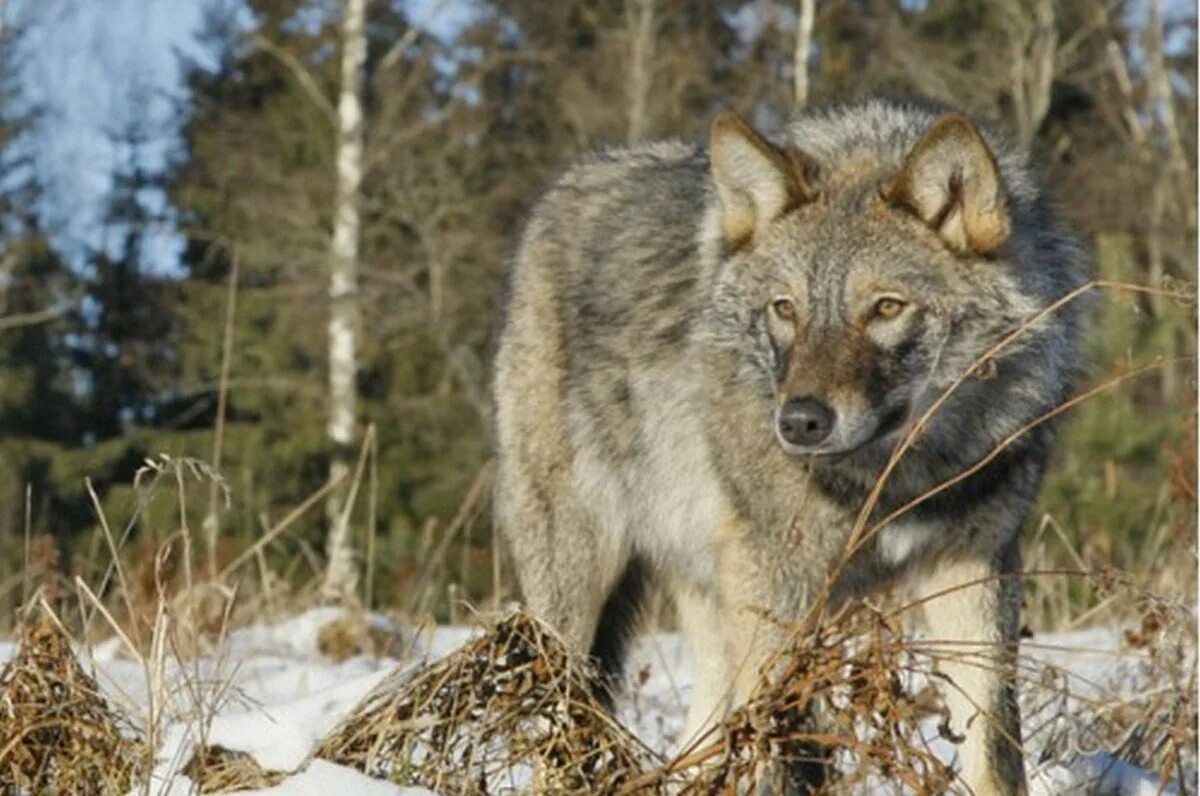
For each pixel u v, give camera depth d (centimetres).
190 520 3522
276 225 4562
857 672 763
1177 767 916
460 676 795
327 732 792
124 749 812
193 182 5025
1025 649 1242
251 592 1897
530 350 1164
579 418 1130
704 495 1029
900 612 778
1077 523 1967
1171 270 4425
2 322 4359
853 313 937
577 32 5191
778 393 938
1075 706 1104
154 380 4891
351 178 4297
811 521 973
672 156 1155
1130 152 4728
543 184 1258
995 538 970
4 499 4122
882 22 5053
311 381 4297
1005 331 946
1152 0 4741
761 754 755
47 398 4847
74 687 817
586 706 792
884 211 952
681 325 1052
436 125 4628
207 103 4972
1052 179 1077
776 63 5078
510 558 1192
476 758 794
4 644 1278
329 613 1546
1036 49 5034
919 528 966
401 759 783
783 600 987
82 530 3881
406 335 4475
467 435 4275
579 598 1146
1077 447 2097
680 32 5022
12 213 5056
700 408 1020
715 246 1015
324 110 4753
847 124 1023
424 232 4469
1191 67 5162
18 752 805
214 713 823
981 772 929
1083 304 1012
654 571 1148
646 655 1436
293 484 4034
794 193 969
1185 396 1320
